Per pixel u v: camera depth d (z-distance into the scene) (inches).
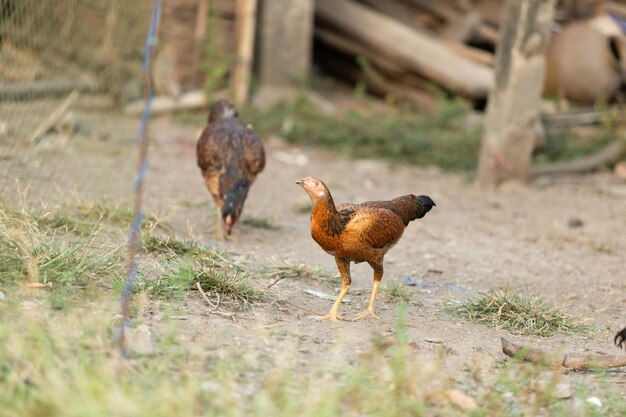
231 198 318.0
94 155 431.2
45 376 165.8
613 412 188.4
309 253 321.7
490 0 748.0
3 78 483.8
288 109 610.5
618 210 466.9
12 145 408.5
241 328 217.8
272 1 622.8
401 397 178.2
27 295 213.2
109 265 246.7
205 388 171.2
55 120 457.4
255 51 630.5
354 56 689.6
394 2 732.7
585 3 716.7
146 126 193.5
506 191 491.5
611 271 345.4
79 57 532.4
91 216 311.1
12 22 477.7
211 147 328.2
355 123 589.0
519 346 217.5
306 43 637.3
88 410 149.8
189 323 215.0
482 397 189.5
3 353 172.6
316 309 251.3
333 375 188.5
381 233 233.3
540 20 480.4
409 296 276.7
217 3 604.7
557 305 288.5
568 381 206.5
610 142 585.6
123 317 186.2
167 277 245.0
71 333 189.5
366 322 242.1
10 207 285.0
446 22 725.3
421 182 506.0
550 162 559.5
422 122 610.2
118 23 545.0
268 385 173.0
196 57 612.1
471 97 649.6
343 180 488.1
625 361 208.7
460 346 228.5
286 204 412.8
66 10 514.3
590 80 663.1
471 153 561.0
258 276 278.4
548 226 422.3
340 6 674.2
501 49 492.1
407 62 659.4
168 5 590.2
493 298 265.9
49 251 240.2
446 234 386.3
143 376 173.2
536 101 492.7
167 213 346.6
